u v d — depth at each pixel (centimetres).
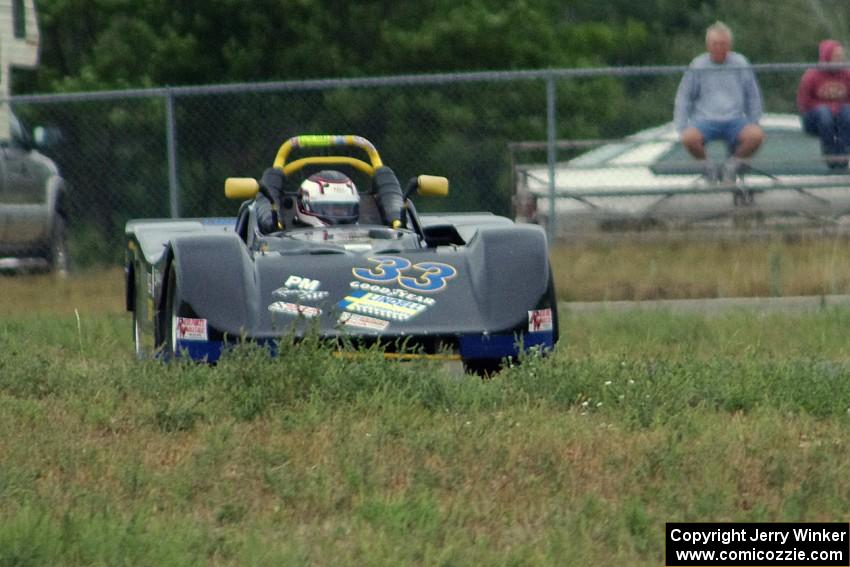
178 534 1872
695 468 2230
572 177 5966
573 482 2166
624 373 2891
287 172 4125
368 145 4175
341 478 2180
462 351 3036
